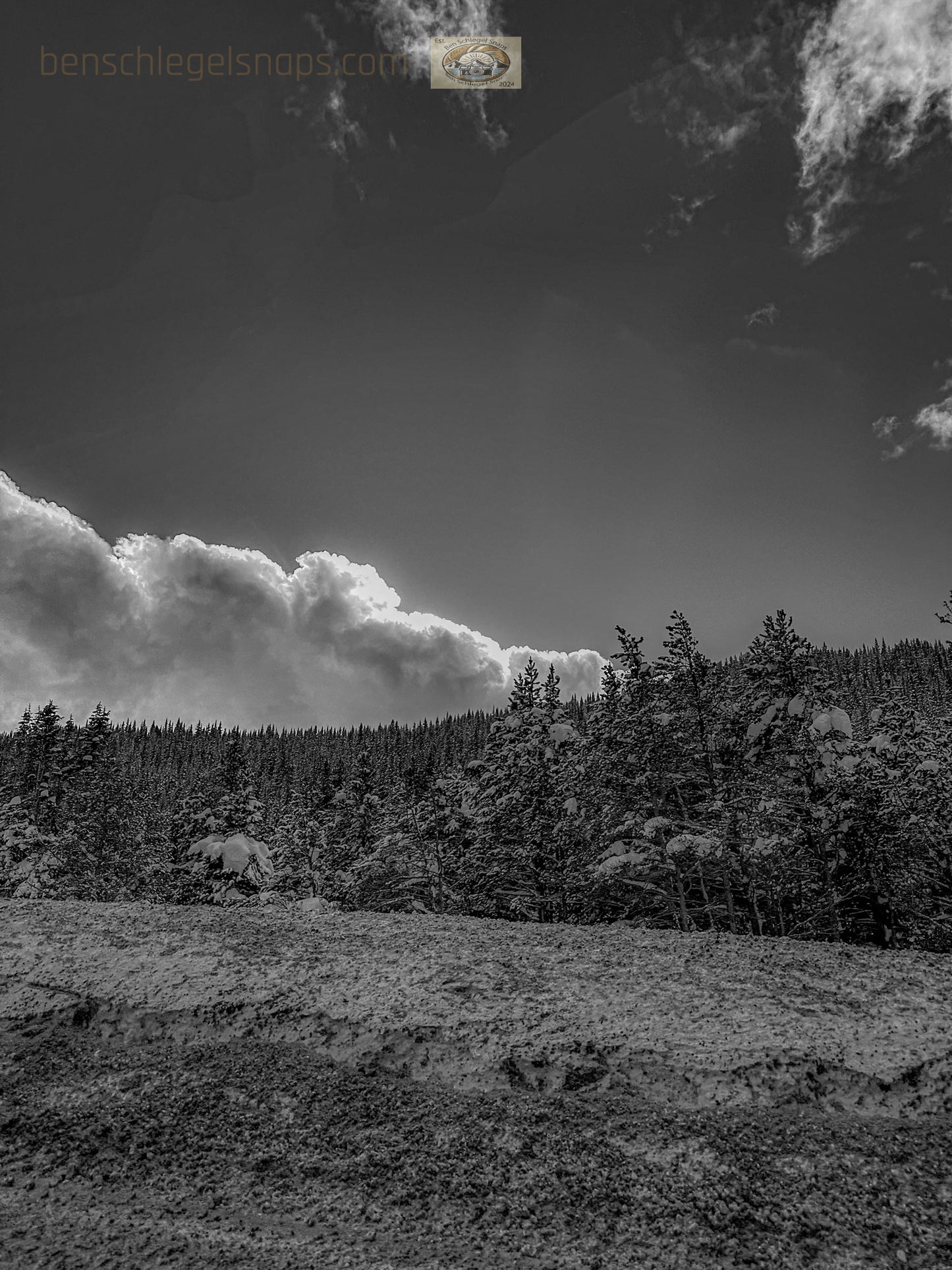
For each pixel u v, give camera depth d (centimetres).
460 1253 623
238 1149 769
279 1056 924
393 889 2823
